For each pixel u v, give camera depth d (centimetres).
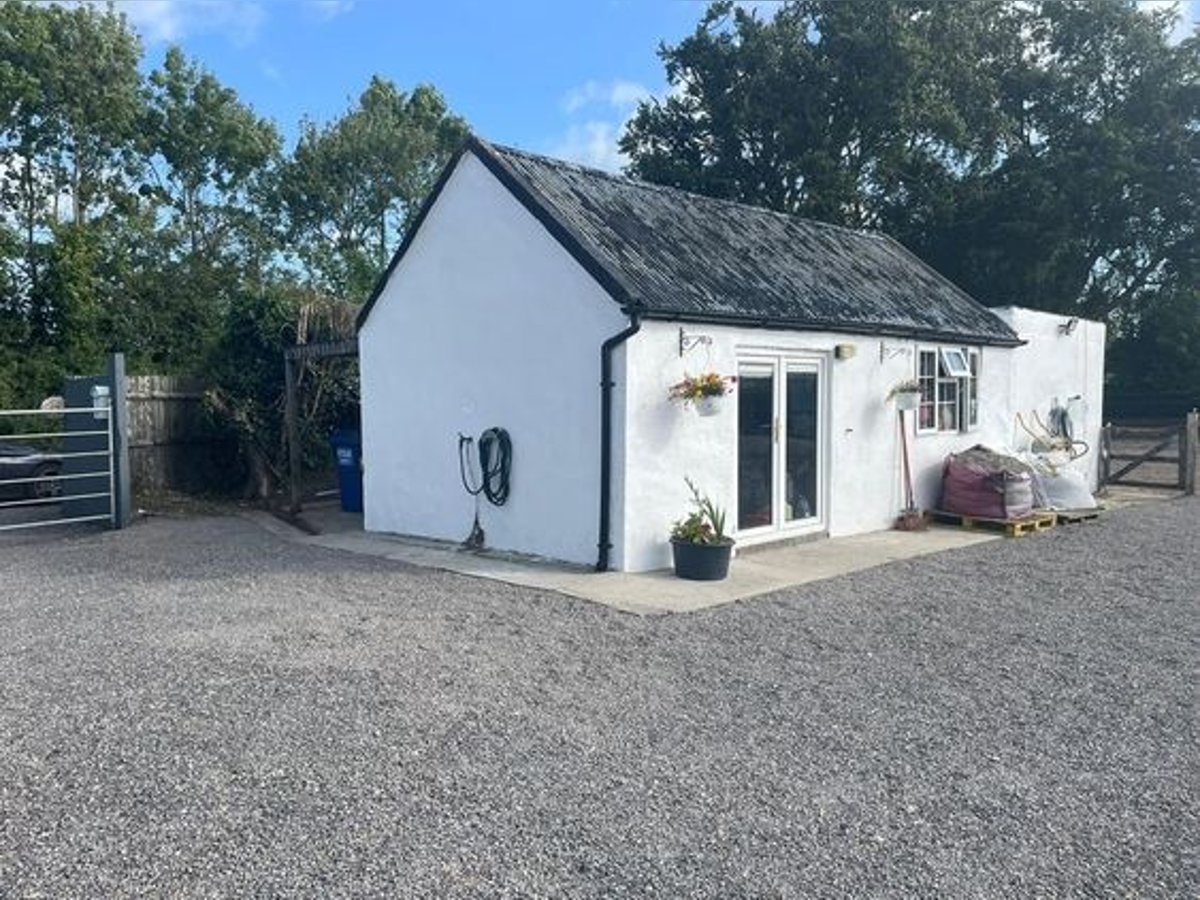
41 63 2412
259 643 641
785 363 1079
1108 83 3044
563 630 690
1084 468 1669
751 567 947
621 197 1139
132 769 421
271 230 3192
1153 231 2995
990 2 3023
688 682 566
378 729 476
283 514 1382
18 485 1475
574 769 430
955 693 549
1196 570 949
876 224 3031
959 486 1267
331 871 333
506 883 328
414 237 1133
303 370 1540
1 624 697
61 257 2227
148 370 2319
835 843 361
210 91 2836
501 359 1030
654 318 909
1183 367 3088
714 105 3036
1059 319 1611
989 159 2980
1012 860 348
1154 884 332
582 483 949
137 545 1098
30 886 321
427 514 1145
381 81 3756
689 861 345
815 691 550
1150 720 504
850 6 2833
